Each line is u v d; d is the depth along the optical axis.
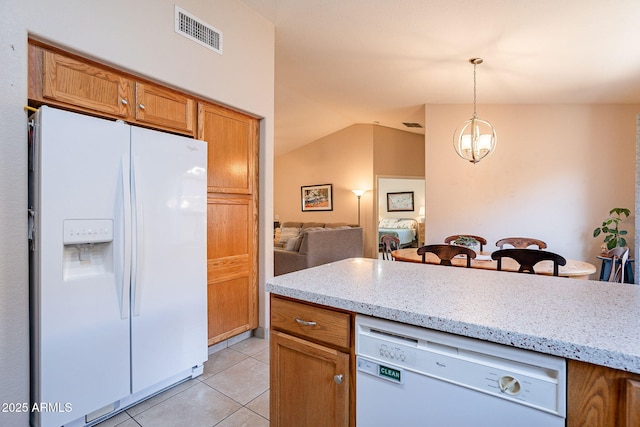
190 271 2.12
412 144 7.70
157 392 2.02
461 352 0.91
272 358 1.33
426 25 2.73
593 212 4.00
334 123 7.01
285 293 1.27
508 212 4.30
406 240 9.32
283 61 3.68
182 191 2.06
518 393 0.81
